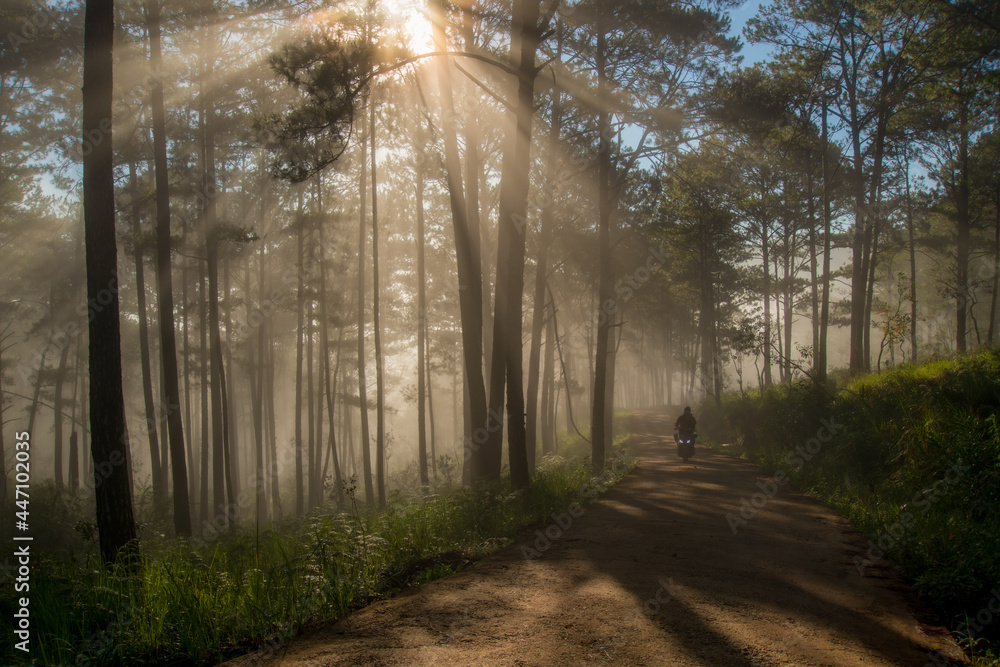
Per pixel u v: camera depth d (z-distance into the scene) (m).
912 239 35.97
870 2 22.62
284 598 5.51
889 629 5.04
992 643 4.72
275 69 13.16
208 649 4.88
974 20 20.47
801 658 4.35
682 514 10.97
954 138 30.80
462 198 16.86
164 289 16.98
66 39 20.52
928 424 11.29
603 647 4.52
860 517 9.76
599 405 20.75
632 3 17.91
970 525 7.48
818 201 33.34
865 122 25.84
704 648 4.50
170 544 10.62
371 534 7.86
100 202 8.73
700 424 37.94
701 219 25.72
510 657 4.35
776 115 18.89
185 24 19.08
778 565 7.15
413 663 4.27
